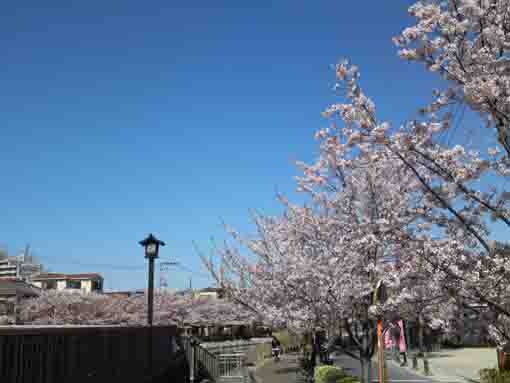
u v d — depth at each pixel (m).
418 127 6.37
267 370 24.12
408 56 6.29
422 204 6.99
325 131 9.12
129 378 10.93
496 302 6.03
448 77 6.23
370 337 10.35
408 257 6.72
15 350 6.19
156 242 14.09
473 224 6.48
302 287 11.84
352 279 9.78
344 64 6.84
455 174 6.14
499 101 5.71
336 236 10.55
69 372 7.70
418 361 32.75
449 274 6.09
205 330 59.41
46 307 45.97
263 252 15.41
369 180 8.97
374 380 19.55
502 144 6.04
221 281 16.97
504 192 6.29
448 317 6.76
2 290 46.81
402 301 7.25
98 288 77.56
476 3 5.84
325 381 13.16
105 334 9.49
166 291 62.31
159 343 14.95
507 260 5.97
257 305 15.91
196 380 17.52
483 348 43.59
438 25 6.18
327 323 11.98
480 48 6.08
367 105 6.73
